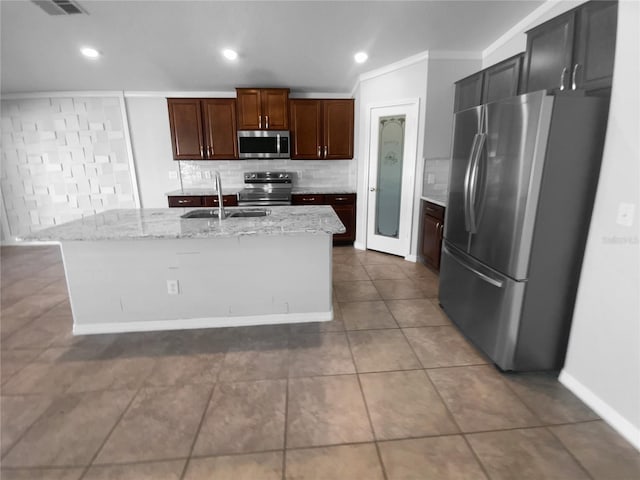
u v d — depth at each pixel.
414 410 1.74
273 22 2.86
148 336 2.46
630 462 1.44
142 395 1.86
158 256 2.42
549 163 1.68
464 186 2.33
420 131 3.76
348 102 4.61
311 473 1.40
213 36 3.11
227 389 1.90
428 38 3.21
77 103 4.69
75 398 1.84
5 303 3.04
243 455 1.48
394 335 2.46
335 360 2.17
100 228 2.21
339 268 3.89
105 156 4.88
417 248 4.08
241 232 2.09
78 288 2.44
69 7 2.56
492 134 1.98
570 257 1.83
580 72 1.91
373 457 1.47
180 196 4.54
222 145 4.64
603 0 1.75
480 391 1.87
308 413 1.72
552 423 1.65
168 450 1.51
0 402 1.81
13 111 4.66
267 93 4.47
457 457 1.47
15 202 4.95
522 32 2.86
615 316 1.60
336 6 2.61
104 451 1.51
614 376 1.61
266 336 2.46
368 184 4.44
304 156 4.73
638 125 1.45
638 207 1.47
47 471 1.42
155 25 2.88
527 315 1.88
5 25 2.82
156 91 4.71
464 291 2.38
